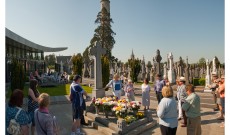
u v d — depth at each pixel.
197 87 22.64
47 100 4.40
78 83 7.65
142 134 7.69
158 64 26.34
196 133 5.90
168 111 5.25
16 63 14.59
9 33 19.78
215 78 11.97
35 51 41.62
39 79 26.39
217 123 9.09
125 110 8.22
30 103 6.42
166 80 11.49
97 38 51.47
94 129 8.27
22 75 14.68
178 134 7.74
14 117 3.97
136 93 20.64
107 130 7.54
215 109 11.74
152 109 12.10
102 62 20.66
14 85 14.39
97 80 12.17
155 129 8.29
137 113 8.72
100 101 9.18
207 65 20.67
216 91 11.61
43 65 47.09
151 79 31.25
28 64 36.91
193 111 5.87
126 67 45.28
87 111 10.05
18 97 4.15
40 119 4.25
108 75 20.81
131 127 7.57
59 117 10.45
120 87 11.20
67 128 8.61
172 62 24.33
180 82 9.32
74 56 30.31
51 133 4.22
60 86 25.53
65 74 35.34
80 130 8.14
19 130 3.94
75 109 7.46
